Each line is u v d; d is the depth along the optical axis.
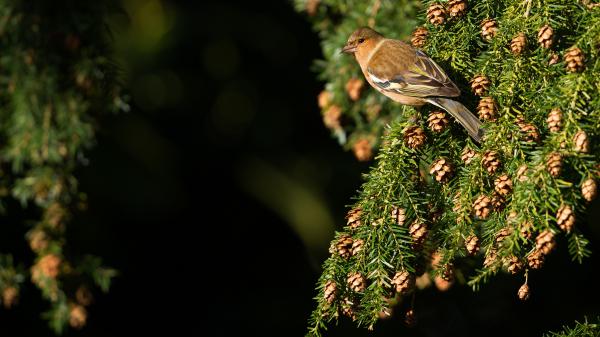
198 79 13.65
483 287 12.66
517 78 7.36
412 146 7.48
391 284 7.16
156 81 13.45
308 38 13.42
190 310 14.52
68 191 9.46
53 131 9.34
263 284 14.89
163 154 13.86
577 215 6.87
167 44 13.30
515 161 7.00
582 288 12.86
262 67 13.66
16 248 10.74
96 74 9.50
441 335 12.78
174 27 13.26
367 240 7.21
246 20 13.43
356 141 10.62
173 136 14.00
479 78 7.50
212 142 14.27
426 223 7.38
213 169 14.51
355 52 9.07
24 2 9.25
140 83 13.37
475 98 8.03
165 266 14.47
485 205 7.00
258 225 15.27
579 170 6.69
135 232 13.89
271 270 14.93
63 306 9.66
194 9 13.34
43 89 9.31
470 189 7.16
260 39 13.49
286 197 14.39
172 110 13.81
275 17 13.41
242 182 14.57
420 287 9.59
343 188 14.12
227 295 14.77
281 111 13.97
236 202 15.03
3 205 10.13
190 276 14.61
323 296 7.27
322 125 13.99
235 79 13.68
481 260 9.73
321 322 7.26
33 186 9.33
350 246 7.22
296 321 14.39
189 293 14.59
